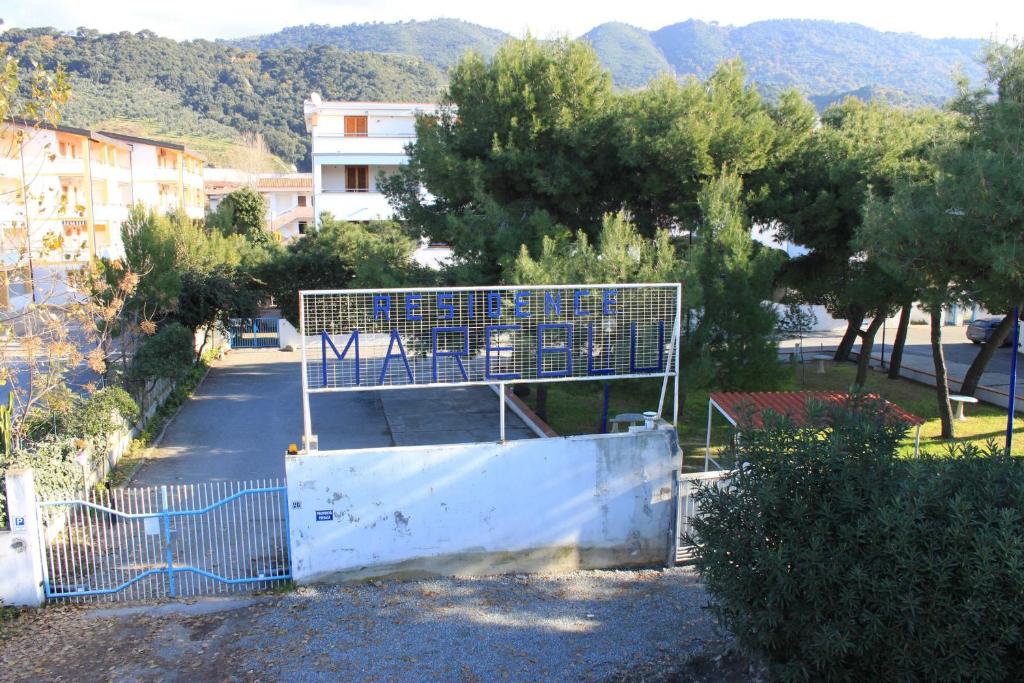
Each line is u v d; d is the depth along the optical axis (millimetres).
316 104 41375
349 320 10117
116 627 9227
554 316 10711
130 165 45094
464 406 21844
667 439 11000
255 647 8750
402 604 9812
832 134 18688
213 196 66062
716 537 7262
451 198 19312
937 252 11961
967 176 11398
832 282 19734
